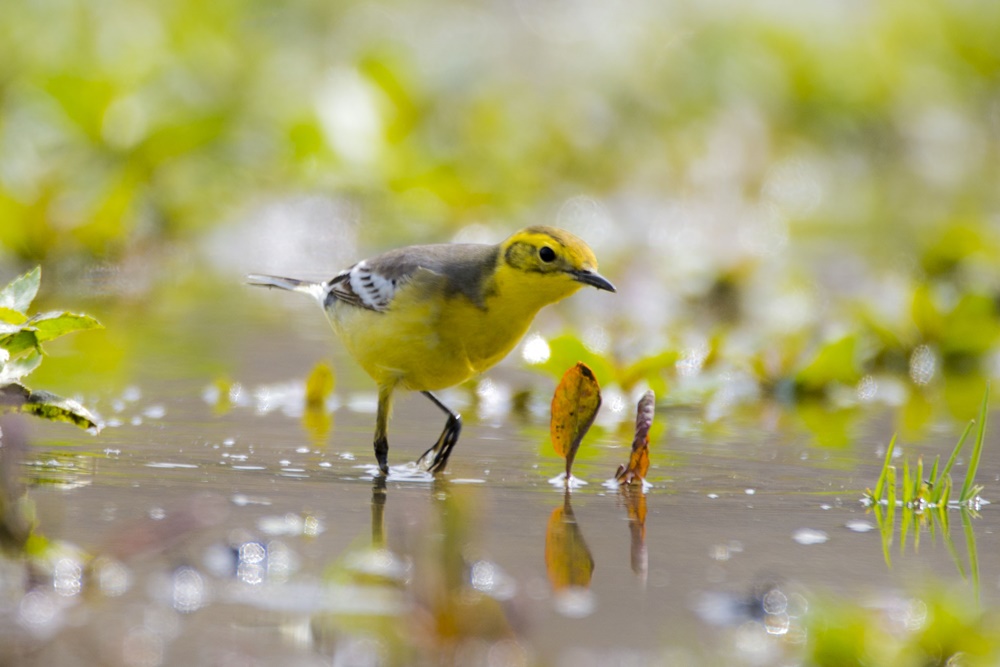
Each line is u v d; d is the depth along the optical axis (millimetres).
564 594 6184
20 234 16844
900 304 14672
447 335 9406
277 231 20672
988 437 10609
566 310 16469
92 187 18750
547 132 26812
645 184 26469
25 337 7988
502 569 6551
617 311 16422
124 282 17484
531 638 5594
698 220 23750
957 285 15336
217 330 14859
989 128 33312
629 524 7520
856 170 30469
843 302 15844
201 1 24859
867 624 5520
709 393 12125
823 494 8469
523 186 24328
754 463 9391
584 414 8539
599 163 26844
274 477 8414
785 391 12648
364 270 9750
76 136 19531
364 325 9578
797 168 29203
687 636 5672
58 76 19688
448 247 9797
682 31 31516
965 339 13945
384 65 23359
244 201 21094
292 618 5684
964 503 8312
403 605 5887
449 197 21984
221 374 12344
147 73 21469
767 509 8008
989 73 34188
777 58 31641
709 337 13945
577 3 32000
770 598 6145
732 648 5547
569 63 29719
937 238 17328
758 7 32594
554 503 7996
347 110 22484
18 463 8055
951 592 6277
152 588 5984
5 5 21547
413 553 6711
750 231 22969
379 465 8984
